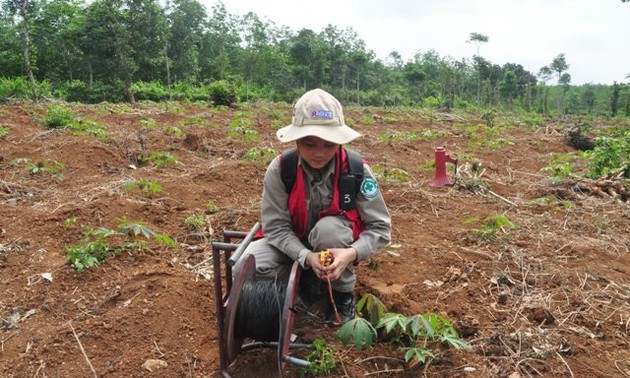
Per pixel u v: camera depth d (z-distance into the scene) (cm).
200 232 467
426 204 596
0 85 2217
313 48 5841
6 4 1753
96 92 3200
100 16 3594
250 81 5412
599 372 279
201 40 6041
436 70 7638
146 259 399
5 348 295
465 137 1402
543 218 558
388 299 328
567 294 369
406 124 1745
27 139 848
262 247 302
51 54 4016
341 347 289
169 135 1009
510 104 5769
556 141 1434
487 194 667
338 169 284
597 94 7406
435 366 280
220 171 663
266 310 262
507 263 420
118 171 680
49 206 501
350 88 6116
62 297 345
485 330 318
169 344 298
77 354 288
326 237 284
